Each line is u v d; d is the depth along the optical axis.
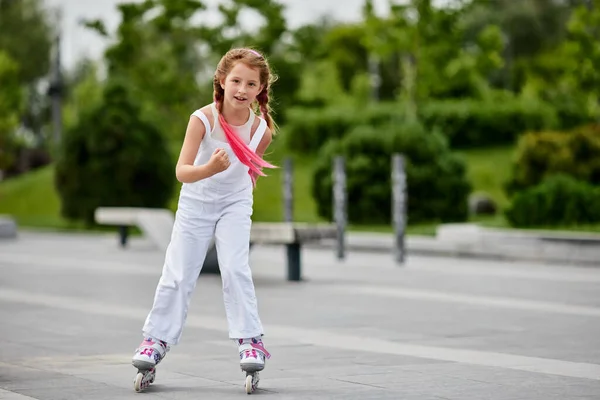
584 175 28.25
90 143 34.16
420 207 30.59
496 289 14.88
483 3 37.88
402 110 41.53
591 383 7.48
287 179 22.52
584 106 38.34
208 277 17.11
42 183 45.75
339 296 14.04
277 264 19.98
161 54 42.56
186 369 8.16
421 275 17.33
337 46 75.25
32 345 9.62
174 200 36.88
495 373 7.94
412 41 38.34
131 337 10.16
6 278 17.02
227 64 7.08
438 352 9.09
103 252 23.97
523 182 29.00
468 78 39.47
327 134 41.16
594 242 19.47
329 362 8.52
